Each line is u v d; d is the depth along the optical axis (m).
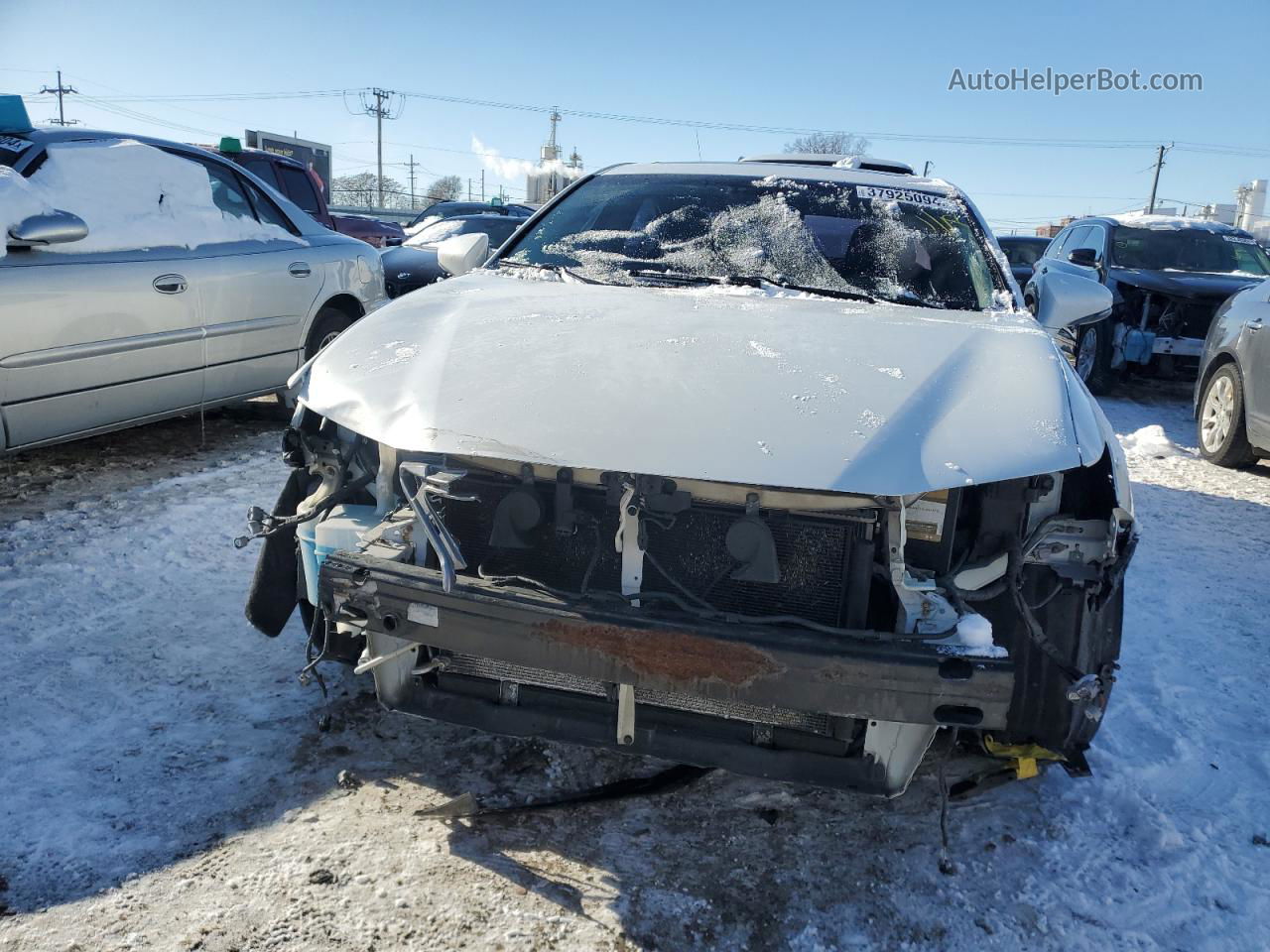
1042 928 1.99
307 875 2.01
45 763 2.32
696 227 3.23
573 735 2.12
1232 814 2.43
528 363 2.19
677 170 3.65
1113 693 3.03
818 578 2.05
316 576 2.31
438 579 1.99
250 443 5.36
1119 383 9.41
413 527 2.16
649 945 1.88
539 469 2.07
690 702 2.09
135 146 4.51
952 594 2.01
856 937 1.94
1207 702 3.03
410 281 8.89
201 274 4.59
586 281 2.97
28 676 2.70
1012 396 2.13
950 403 2.07
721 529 2.05
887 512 1.99
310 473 2.46
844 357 2.22
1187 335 8.76
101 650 2.89
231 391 4.91
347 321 5.83
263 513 2.38
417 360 2.28
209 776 2.32
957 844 2.24
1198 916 2.05
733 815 2.30
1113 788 2.47
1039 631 2.09
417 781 2.35
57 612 3.11
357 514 2.29
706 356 2.19
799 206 3.33
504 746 2.52
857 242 3.13
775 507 2.00
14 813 2.12
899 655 1.82
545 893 2.00
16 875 1.95
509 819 2.23
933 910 2.02
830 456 1.89
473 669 2.22
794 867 2.13
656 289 2.84
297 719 2.59
